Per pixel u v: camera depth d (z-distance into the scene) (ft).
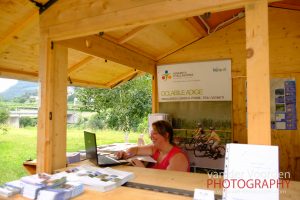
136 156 8.68
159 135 8.21
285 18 10.65
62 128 7.02
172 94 12.91
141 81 30.60
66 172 5.98
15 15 7.67
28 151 18.85
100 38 9.34
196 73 12.39
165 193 4.82
